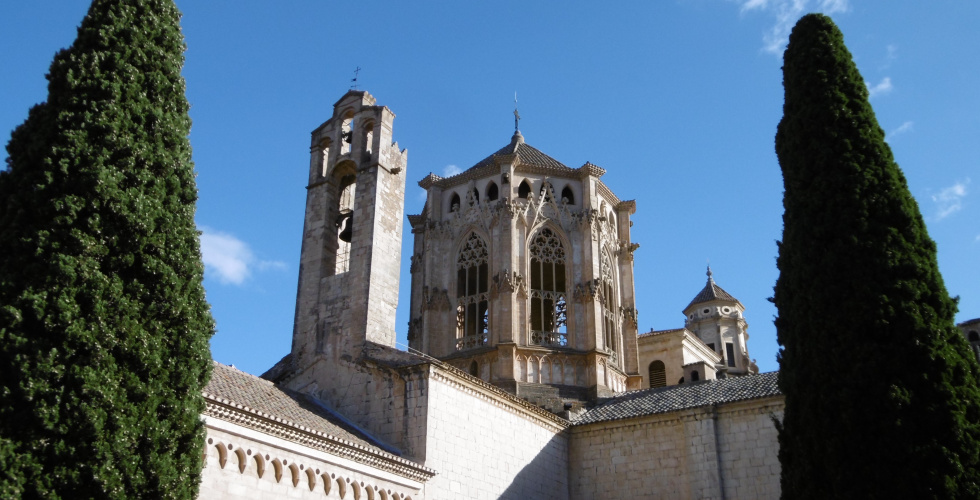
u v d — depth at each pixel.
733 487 48.44
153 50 30.81
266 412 34.28
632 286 68.81
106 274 26.55
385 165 51.16
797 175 39.16
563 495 52.72
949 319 34.53
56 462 23.70
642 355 78.62
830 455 33.34
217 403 32.31
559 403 56.81
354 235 49.38
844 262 35.75
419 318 66.56
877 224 36.16
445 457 43.53
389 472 39.75
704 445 49.88
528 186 67.25
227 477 32.62
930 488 31.00
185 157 30.03
